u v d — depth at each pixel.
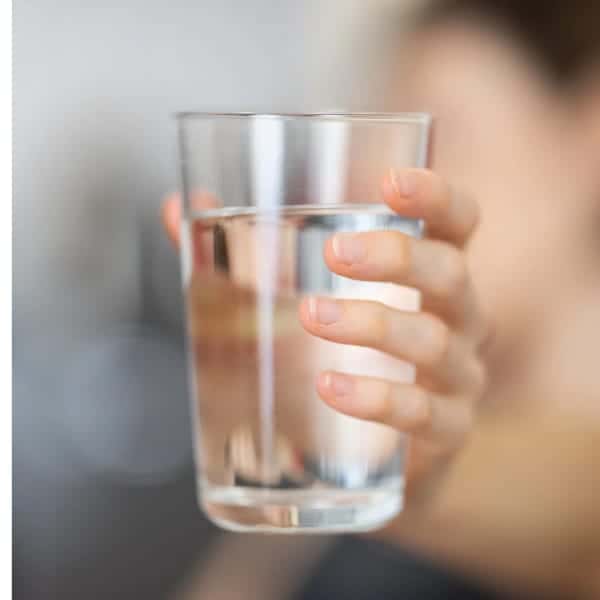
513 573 0.91
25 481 1.34
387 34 1.19
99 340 1.49
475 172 1.09
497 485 0.91
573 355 1.09
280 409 0.45
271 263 0.45
